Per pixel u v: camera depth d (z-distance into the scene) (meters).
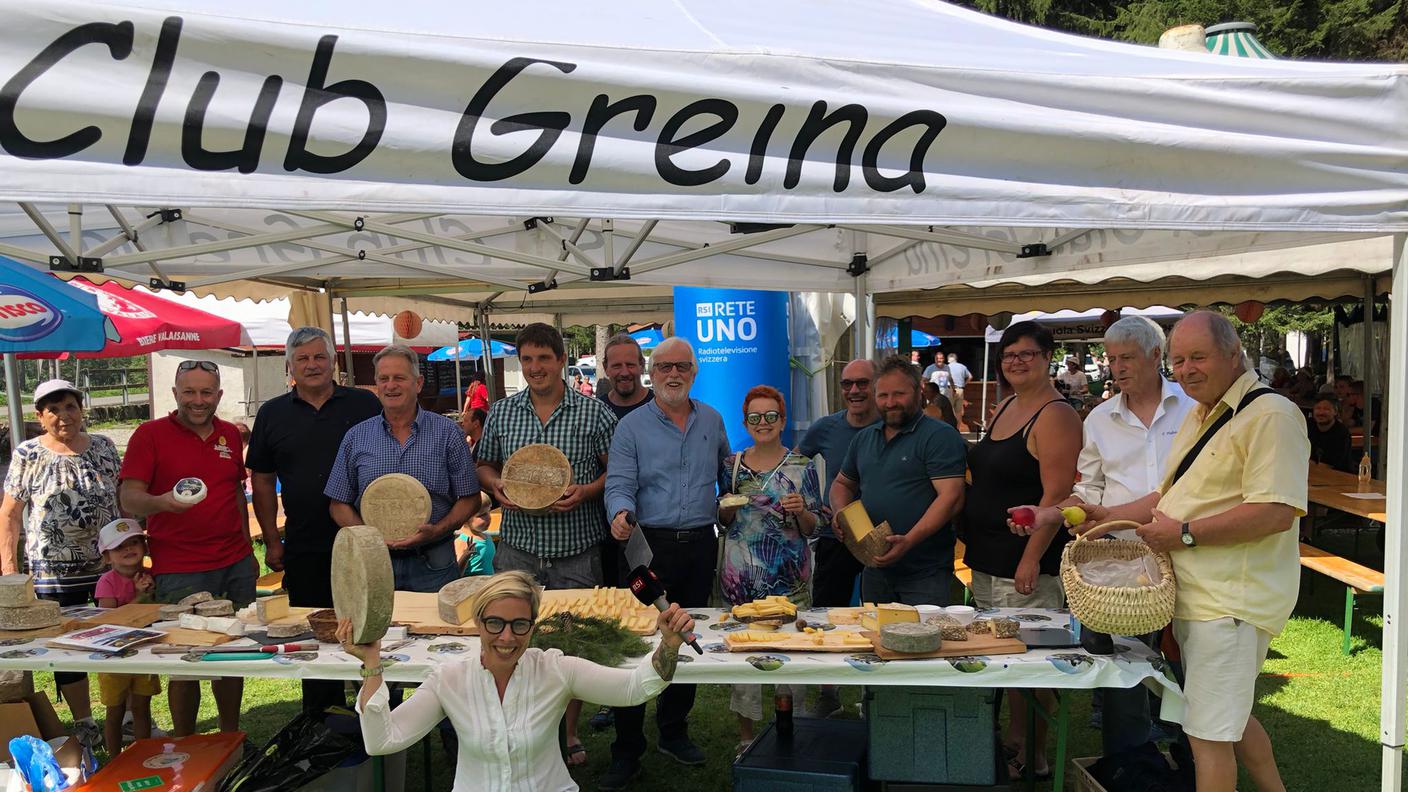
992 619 3.01
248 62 1.91
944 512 3.63
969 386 18.78
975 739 2.91
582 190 2.15
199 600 3.50
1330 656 5.45
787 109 2.25
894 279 5.41
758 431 3.77
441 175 2.05
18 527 4.38
